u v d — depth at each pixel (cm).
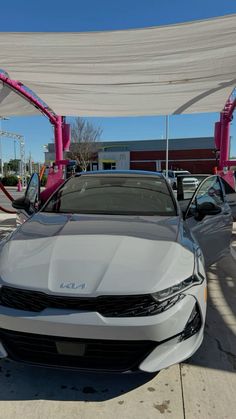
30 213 459
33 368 278
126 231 313
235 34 480
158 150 5222
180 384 260
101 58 559
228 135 887
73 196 421
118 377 267
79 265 249
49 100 809
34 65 590
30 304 233
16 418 226
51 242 288
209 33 475
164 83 680
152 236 301
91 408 236
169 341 234
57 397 246
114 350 228
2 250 287
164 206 395
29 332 230
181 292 241
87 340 225
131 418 227
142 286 231
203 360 291
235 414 232
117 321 223
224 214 463
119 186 440
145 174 474
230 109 841
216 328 347
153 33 473
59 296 227
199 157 5097
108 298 226
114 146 5381
